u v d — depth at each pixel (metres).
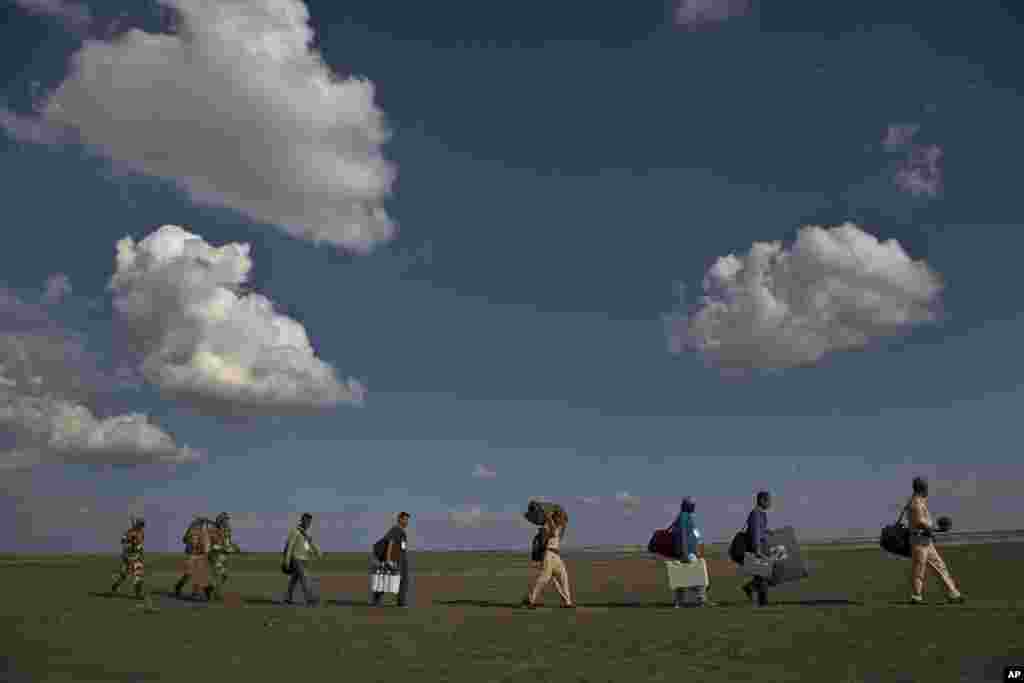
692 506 20.30
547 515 21.00
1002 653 11.99
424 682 11.12
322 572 43.59
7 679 11.39
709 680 10.93
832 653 12.47
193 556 24.88
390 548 21.73
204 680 11.36
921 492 18.14
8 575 38.28
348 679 11.38
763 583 19.56
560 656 12.98
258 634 15.84
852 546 67.44
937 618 15.38
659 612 18.64
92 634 15.98
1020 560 33.03
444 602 23.34
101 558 66.44
